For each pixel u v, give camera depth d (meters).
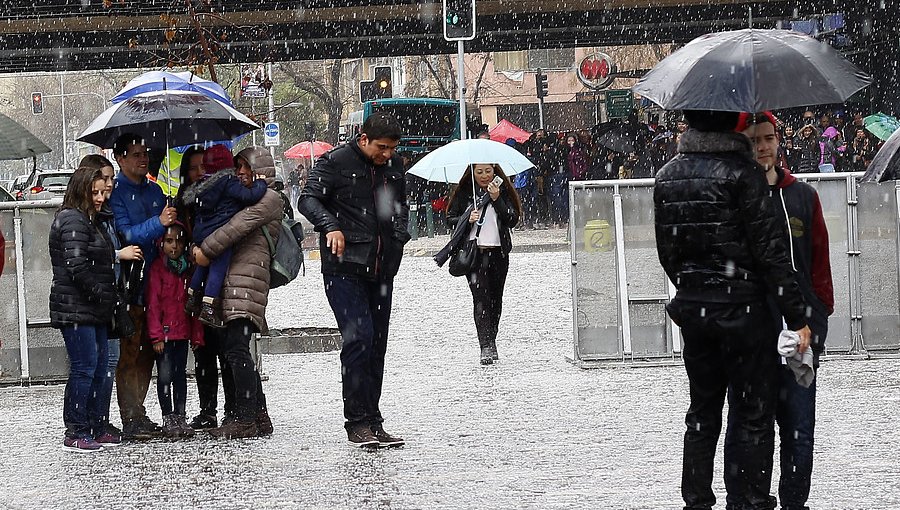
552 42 58.81
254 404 14.96
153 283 15.10
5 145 18.30
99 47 50.25
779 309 9.63
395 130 14.10
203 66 26.23
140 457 14.12
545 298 29.16
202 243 14.63
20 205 19.30
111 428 15.02
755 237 9.46
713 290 9.62
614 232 19.58
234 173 14.77
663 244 9.81
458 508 11.28
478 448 13.88
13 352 19.33
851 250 19.45
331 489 12.16
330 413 16.52
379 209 14.19
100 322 14.56
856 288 19.50
